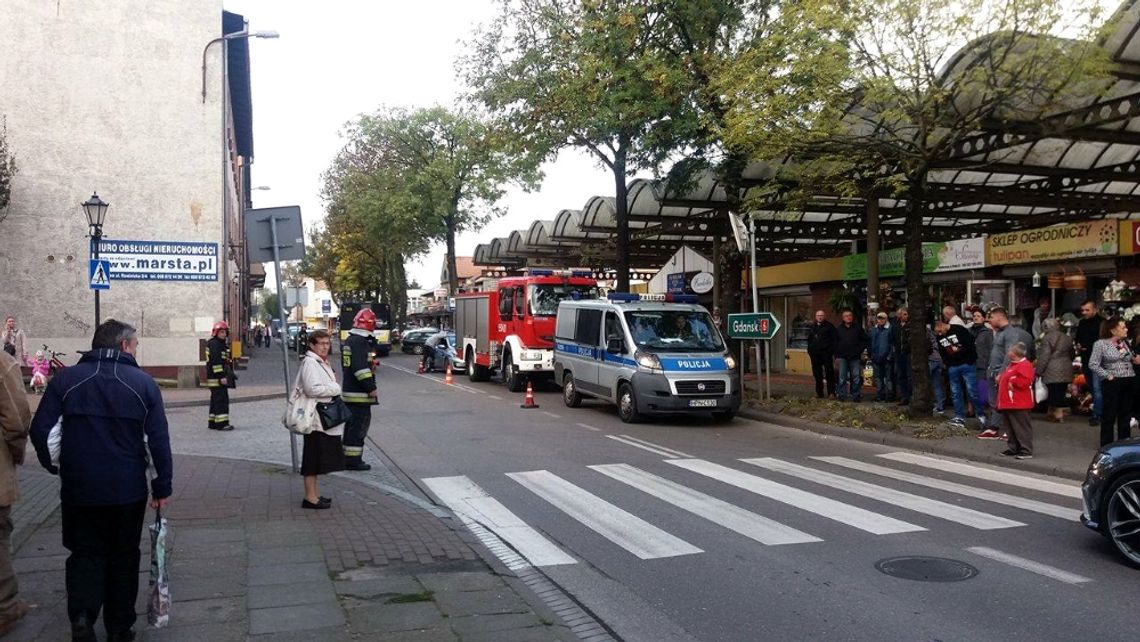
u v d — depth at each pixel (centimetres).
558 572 616
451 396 2070
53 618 489
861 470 1025
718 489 908
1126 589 563
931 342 1459
